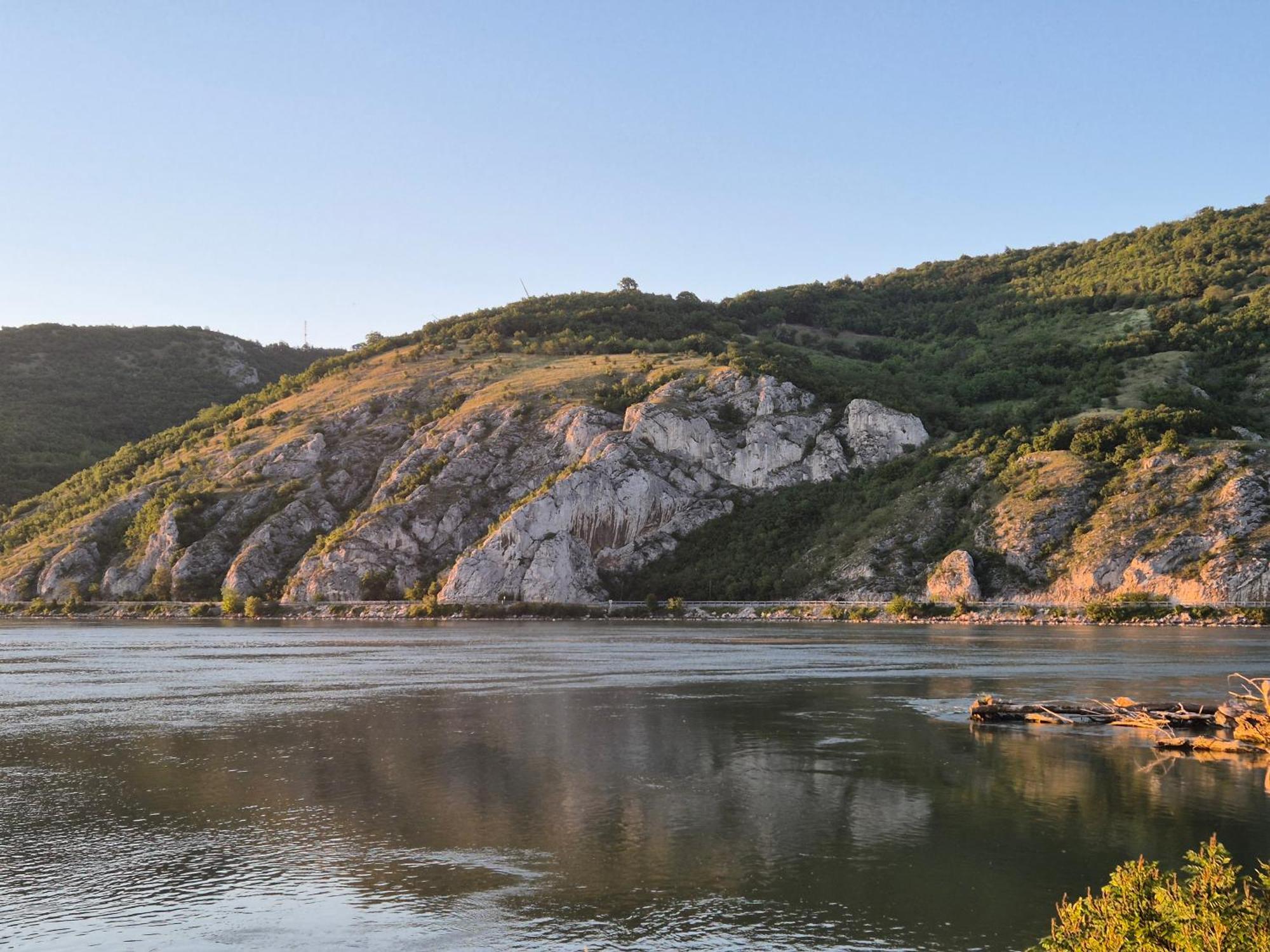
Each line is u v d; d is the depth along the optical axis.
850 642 99.19
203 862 26.36
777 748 41.53
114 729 48.62
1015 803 31.69
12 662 87.56
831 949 20.16
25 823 30.44
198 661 86.38
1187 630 103.06
